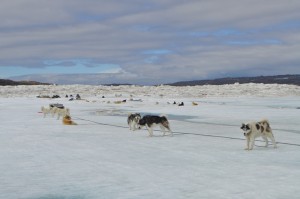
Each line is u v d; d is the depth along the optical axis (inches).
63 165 551.2
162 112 1689.2
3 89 3740.2
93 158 598.9
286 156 597.6
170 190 417.7
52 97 2987.2
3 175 499.2
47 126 1087.0
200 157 597.0
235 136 855.1
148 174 490.0
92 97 3157.0
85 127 1063.0
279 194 393.4
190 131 962.7
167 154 626.5
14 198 405.7
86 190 428.1
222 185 431.5
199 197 390.0
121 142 766.5
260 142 748.6
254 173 484.4
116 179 469.7
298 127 1048.8
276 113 1584.6
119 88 4168.3
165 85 4660.4
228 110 1793.8
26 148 698.2
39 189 435.2
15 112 1635.1
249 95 3688.5
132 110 1811.0
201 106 2117.4
